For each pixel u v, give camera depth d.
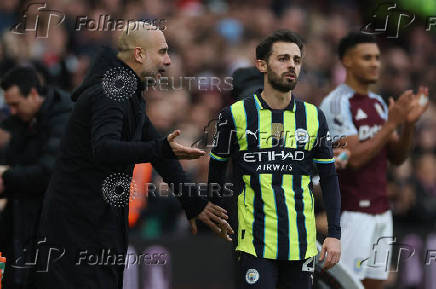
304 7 44.69
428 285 27.22
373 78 21.03
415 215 29.48
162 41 16.47
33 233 18.41
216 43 37.84
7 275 19.02
